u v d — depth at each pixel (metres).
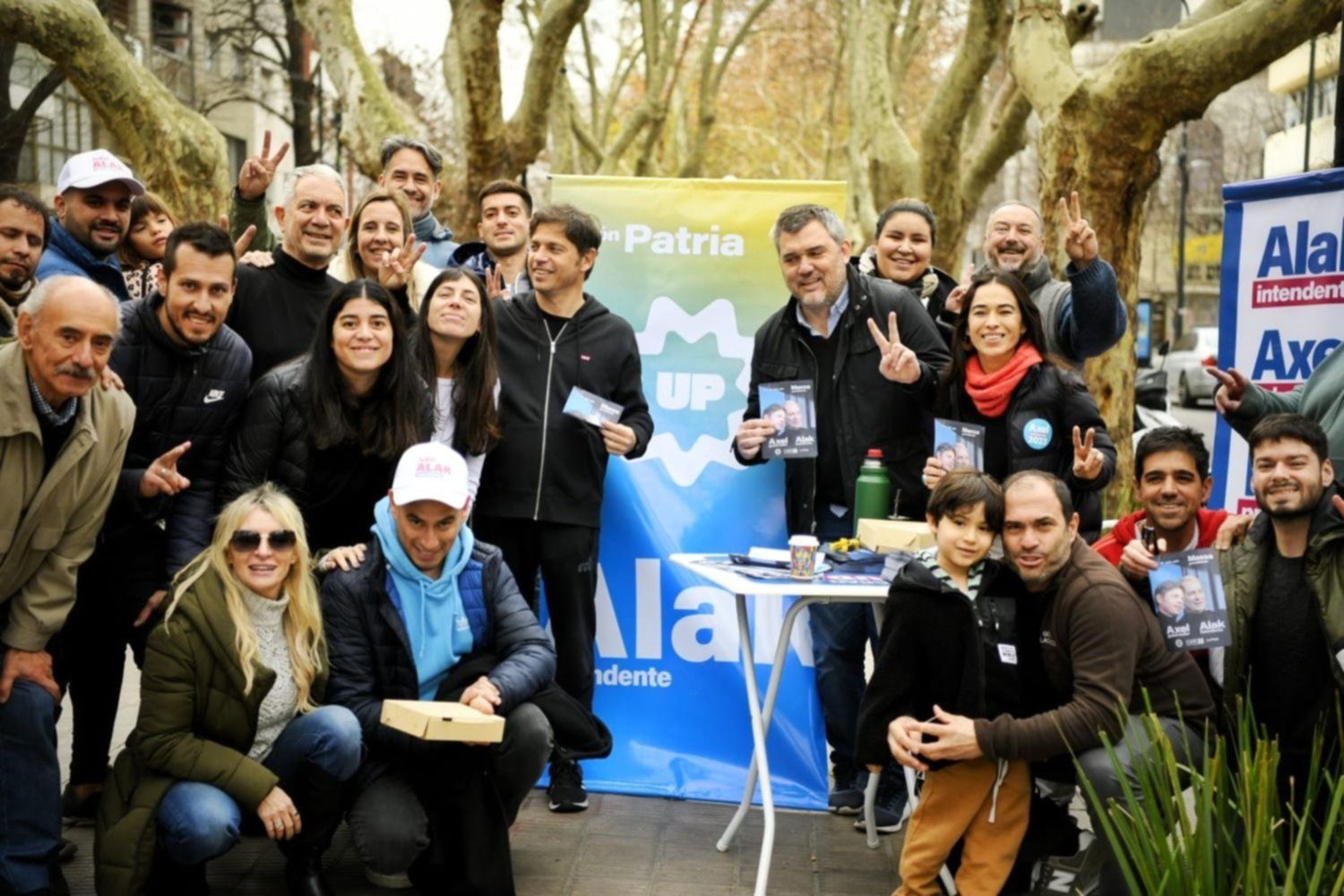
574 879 4.88
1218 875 3.39
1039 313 5.34
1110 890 4.13
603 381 5.61
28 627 4.36
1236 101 45.59
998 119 17.05
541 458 5.50
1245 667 4.43
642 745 5.90
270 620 4.44
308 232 5.45
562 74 23.70
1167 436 4.72
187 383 4.80
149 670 4.28
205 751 4.26
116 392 4.45
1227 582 4.47
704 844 5.26
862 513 5.32
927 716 4.36
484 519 5.54
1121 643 4.16
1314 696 4.36
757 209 6.03
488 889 4.45
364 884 4.80
